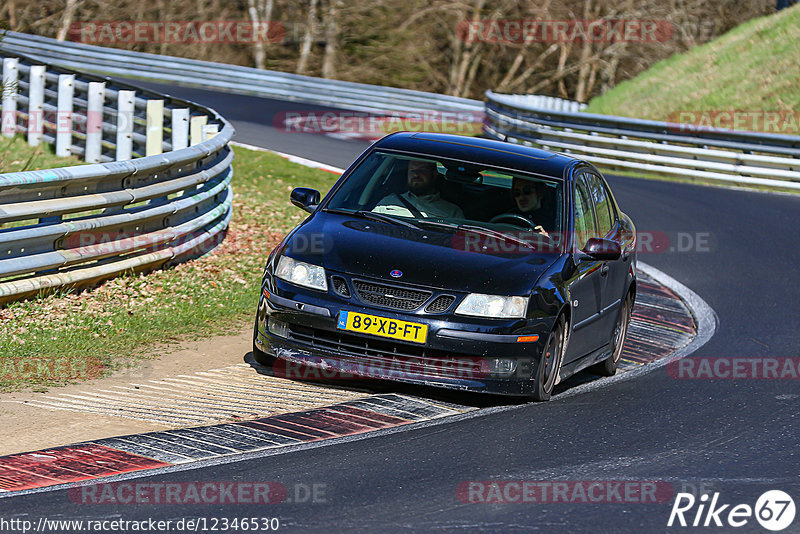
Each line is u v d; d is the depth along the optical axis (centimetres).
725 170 7681
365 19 16550
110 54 11938
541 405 2611
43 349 2669
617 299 3075
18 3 15912
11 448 2005
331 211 2783
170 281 3491
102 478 1877
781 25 11738
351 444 2167
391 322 2458
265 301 2608
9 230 2928
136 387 2477
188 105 5616
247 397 2466
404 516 1759
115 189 3344
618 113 11756
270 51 16988
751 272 4841
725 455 2291
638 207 6319
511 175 2855
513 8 17188
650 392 2859
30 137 5950
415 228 2703
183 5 16825
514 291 2511
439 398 2603
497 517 1786
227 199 4456
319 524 1700
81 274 3164
